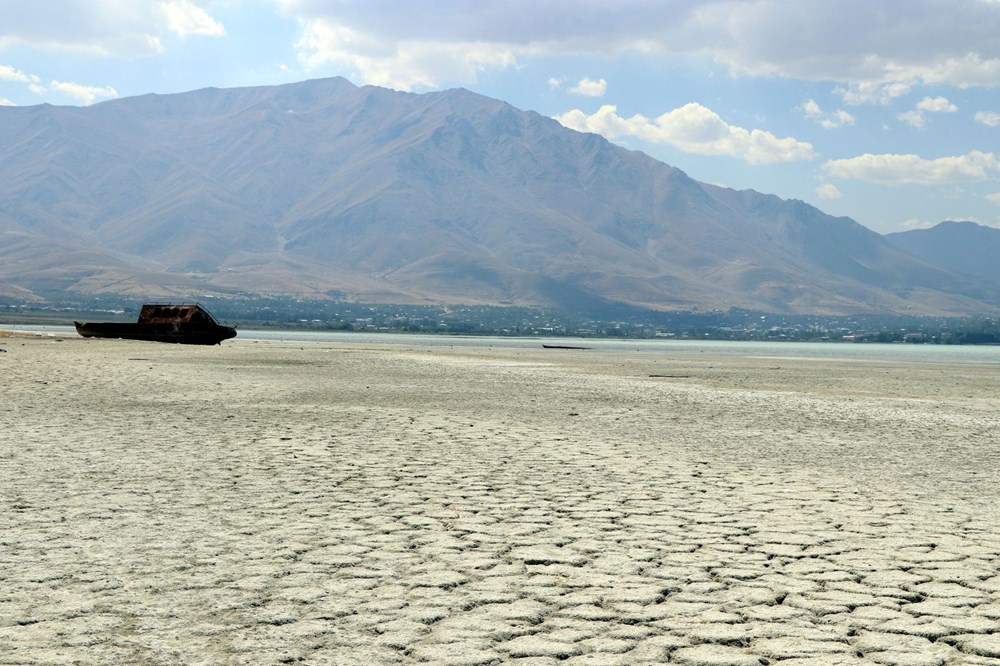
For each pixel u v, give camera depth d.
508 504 10.05
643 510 9.80
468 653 5.34
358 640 5.54
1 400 20.78
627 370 49.84
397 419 19.31
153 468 12.09
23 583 6.65
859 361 85.06
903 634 5.82
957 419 22.91
